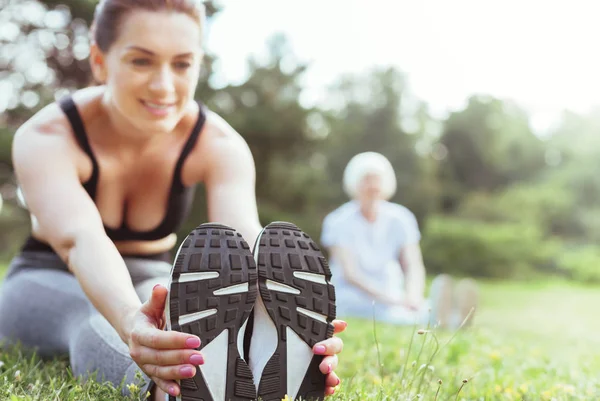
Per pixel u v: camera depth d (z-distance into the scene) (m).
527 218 23.16
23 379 1.84
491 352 2.86
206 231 1.45
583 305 10.55
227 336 1.42
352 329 3.86
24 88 12.91
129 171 2.15
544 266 19.25
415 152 27.50
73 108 2.02
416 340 3.20
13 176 12.51
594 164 27.88
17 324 2.26
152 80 1.82
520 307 9.72
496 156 30.58
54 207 1.84
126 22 1.79
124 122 2.03
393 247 5.05
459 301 5.35
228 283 1.42
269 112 16.05
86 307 2.08
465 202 25.08
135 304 1.58
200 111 2.21
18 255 2.43
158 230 2.31
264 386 1.47
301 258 1.53
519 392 2.09
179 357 1.34
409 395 1.81
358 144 27.08
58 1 12.33
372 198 5.00
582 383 2.33
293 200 16.80
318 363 1.54
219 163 2.18
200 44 1.90
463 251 18.58
